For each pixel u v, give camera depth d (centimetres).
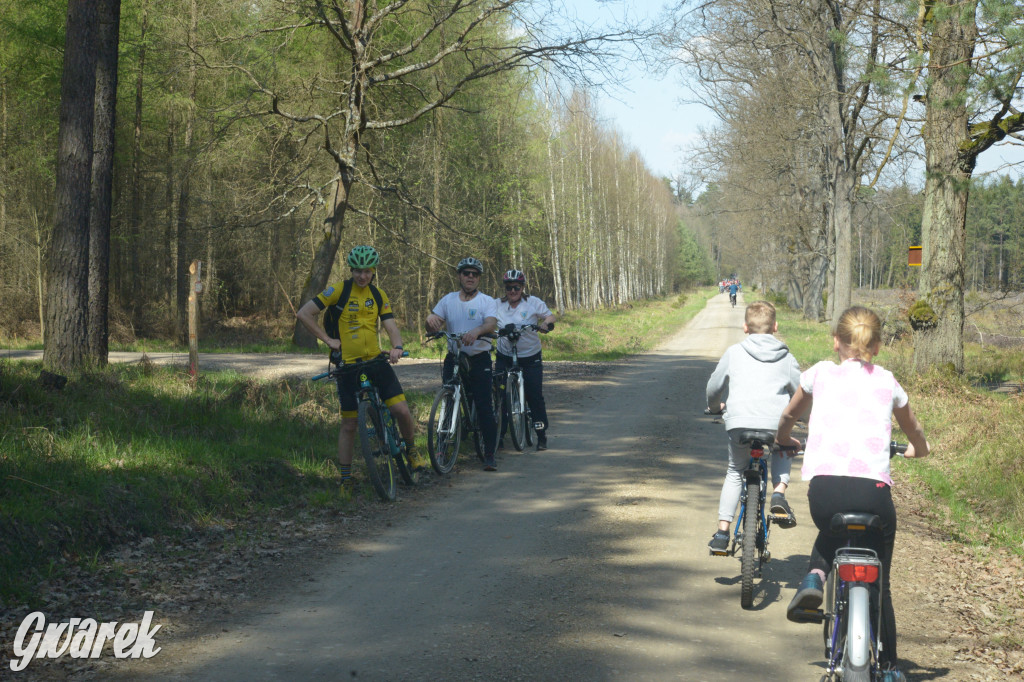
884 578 349
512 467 872
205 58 2255
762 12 2234
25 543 487
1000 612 468
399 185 2545
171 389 1042
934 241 1411
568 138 5044
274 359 1970
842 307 2700
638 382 1698
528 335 953
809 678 377
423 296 3234
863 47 1301
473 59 2183
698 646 412
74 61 1116
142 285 3225
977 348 2272
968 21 1025
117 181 2927
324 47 2453
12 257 2675
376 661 388
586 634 425
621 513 679
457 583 505
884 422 353
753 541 465
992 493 730
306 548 575
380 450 723
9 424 693
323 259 2402
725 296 10525
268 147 2538
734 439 490
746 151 3189
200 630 428
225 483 672
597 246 6400
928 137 1391
